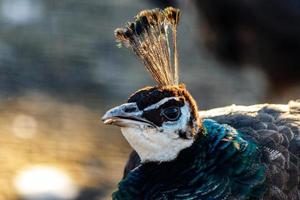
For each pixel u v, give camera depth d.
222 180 7.04
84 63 17.09
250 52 14.23
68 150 13.70
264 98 15.08
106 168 13.41
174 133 6.88
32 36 17.69
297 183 7.37
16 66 16.48
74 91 16.02
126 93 16.36
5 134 13.91
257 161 7.23
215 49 14.60
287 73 14.20
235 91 16.66
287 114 7.88
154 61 7.05
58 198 12.34
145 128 6.81
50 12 18.38
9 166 12.91
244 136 7.48
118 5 18.86
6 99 15.28
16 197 12.15
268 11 13.57
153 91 6.85
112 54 17.61
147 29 7.03
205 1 14.10
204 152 7.04
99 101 15.83
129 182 7.06
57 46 17.50
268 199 7.23
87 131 14.47
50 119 14.68
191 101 6.99
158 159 6.96
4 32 17.78
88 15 18.42
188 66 17.09
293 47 13.79
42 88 15.96
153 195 6.99
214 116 7.94
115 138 14.35
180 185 6.96
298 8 13.45
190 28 17.09
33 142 13.77
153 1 14.91
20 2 18.55
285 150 7.44
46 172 12.85
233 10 13.87
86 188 12.67
